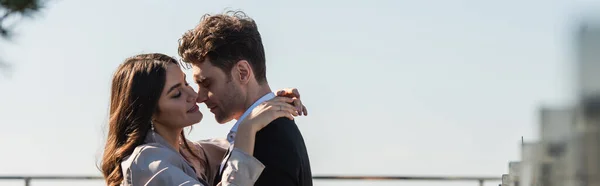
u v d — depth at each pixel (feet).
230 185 7.33
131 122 8.12
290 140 7.63
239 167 7.37
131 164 7.76
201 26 8.24
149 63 8.20
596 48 1.64
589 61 1.66
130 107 8.14
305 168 7.92
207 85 8.18
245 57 8.07
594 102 1.67
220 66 8.08
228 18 8.26
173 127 8.25
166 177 7.54
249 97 8.12
